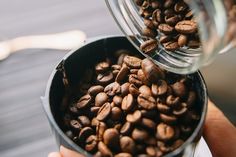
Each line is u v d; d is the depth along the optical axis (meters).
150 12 0.27
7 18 0.42
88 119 0.25
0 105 0.35
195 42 0.25
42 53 0.38
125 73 0.26
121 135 0.24
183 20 0.26
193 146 0.23
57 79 0.25
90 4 0.42
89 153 0.23
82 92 0.27
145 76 0.25
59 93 0.26
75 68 0.27
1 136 0.33
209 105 0.31
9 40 0.39
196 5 0.21
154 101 0.24
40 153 0.33
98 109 0.25
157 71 0.25
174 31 0.26
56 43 0.39
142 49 0.26
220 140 0.29
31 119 0.34
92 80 0.28
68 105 0.26
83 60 0.27
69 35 0.39
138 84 0.26
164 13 0.26
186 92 0.25
